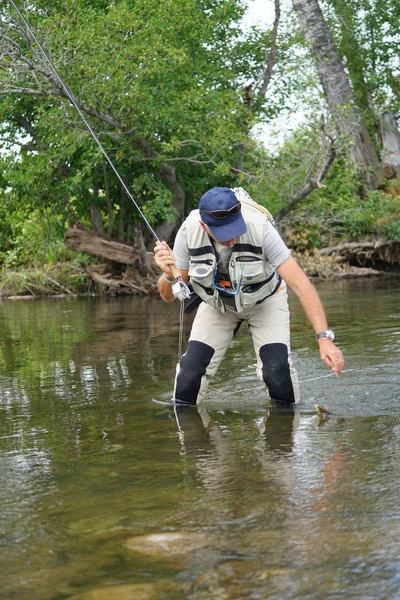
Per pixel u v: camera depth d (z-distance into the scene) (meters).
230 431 3.67
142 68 14.92
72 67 14.42
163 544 2.19
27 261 19.38
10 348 7.54
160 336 8.01
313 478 2.79
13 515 2.54
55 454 3.36
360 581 1.91
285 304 4.48
